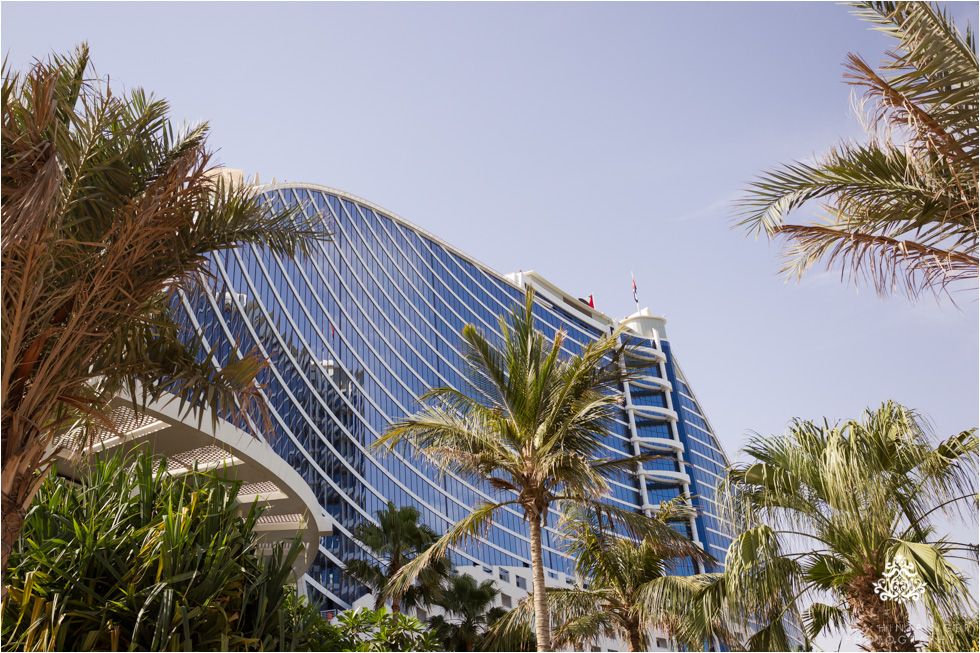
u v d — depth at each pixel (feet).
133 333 18.57
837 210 22.16
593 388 42.32
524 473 41.22
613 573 51.47
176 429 54.29
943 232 20.53
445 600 110.22
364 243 250.16
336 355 208.95
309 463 181.06
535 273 377.30
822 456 27.53
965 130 17.47
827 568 28.25
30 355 16.25
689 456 385.29
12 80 15.06
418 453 43.24
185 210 18.35
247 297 169.48
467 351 43.01
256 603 16.79
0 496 15.14
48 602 14.42
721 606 30.17
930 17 16.58
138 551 15.81
